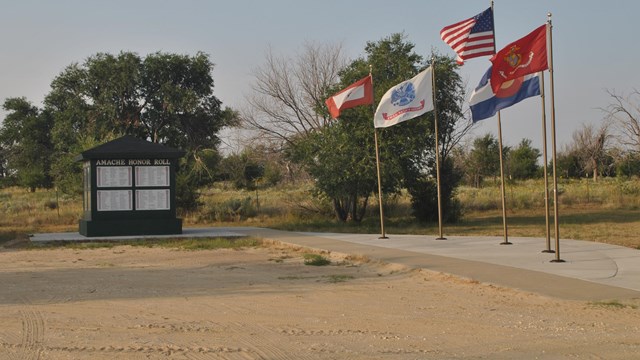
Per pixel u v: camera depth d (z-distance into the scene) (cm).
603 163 5872
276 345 796
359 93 2125
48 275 1452
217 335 852
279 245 2012
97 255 1852
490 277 1285
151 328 895
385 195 2867
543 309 1009
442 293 1170
